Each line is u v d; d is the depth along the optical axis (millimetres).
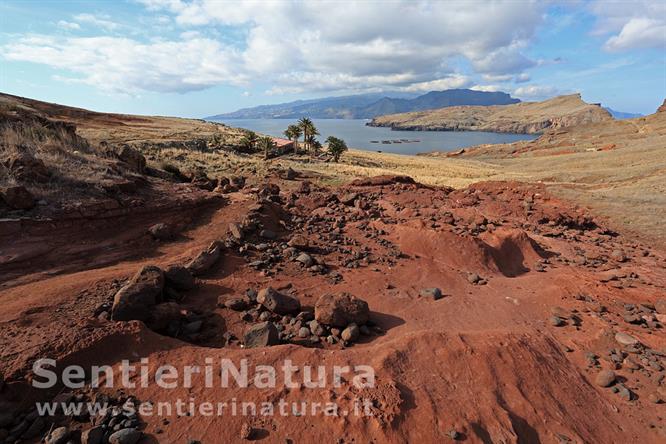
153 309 6074
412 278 9820
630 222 21031
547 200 25781
